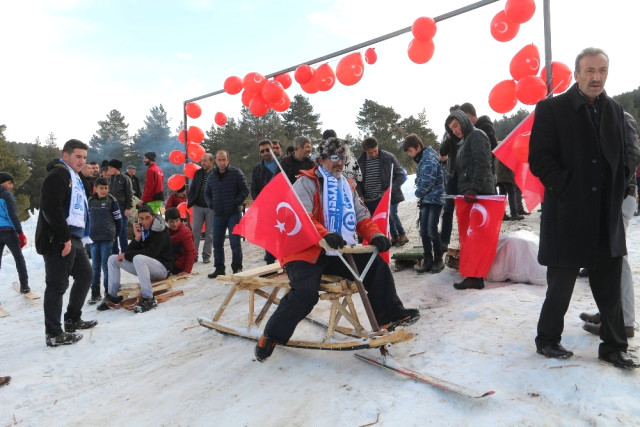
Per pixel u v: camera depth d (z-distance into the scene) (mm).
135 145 57469
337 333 4227
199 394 3555
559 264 3145
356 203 3994
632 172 3260
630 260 5707
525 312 4105
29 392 4055
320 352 3885
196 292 6766
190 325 5281
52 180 4809
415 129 37844
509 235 5312
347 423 2832
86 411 3629
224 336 4727
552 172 3127
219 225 7520
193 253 7098
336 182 3838
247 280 4371
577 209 3078
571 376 2969
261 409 3164
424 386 3078
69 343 5043
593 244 3041
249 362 3938
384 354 3475
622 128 3148
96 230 6816
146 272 6230
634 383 2895
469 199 5055
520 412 2721
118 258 6418
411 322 3719
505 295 4594
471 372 3197
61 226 4832
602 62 3000
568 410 2721
